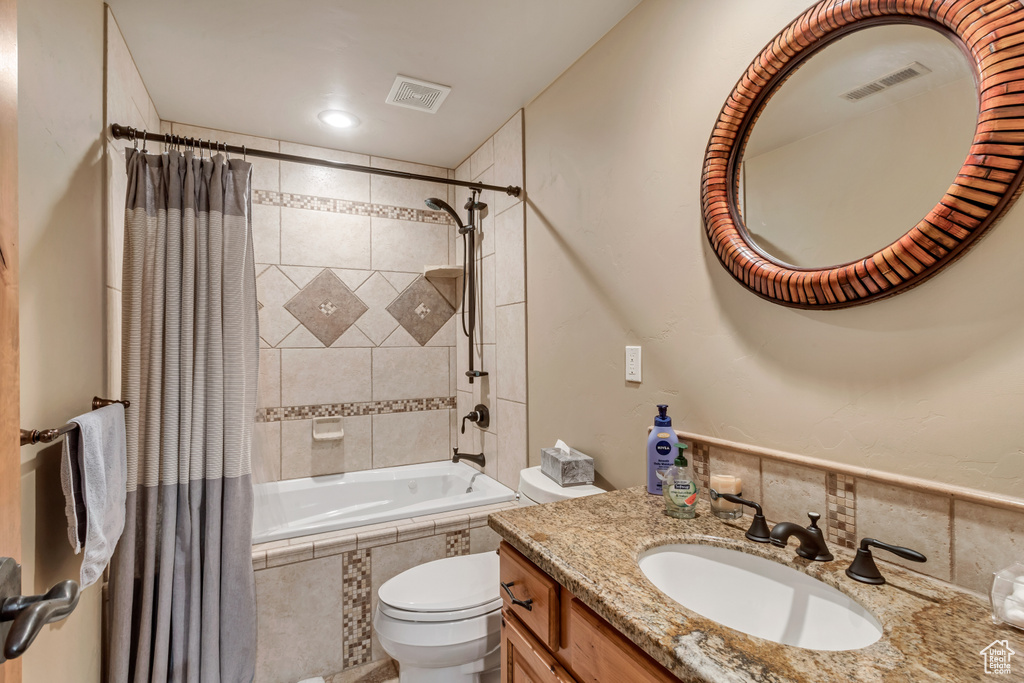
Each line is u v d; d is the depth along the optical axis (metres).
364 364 2.91
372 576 2.01
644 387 1.59
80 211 1.36
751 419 1.24
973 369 0.85
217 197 1.70
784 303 1.13
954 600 0.82
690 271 1.42
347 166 1.97
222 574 1.67
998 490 0.82
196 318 1.67
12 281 0.55
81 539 1.12
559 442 1.87
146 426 1.58
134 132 1.63
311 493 2.68
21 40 1.02
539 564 1.00
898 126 0.95
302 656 1.88
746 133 1.25
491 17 1.67
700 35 1.39
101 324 1.54
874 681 0.61
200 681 1.61
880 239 0.97
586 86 1.87
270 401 2.67
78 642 1.37
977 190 0.82
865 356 1.00
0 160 0.53
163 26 1.69
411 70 1.99
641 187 1.60
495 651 1.58
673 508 1.21
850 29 1.03
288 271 2.72
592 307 1.83
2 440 0.52
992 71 0.80
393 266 3.00
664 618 0.76
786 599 0.96
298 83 2.09
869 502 0.99
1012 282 0.81
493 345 2.62
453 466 3.00
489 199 2.64
